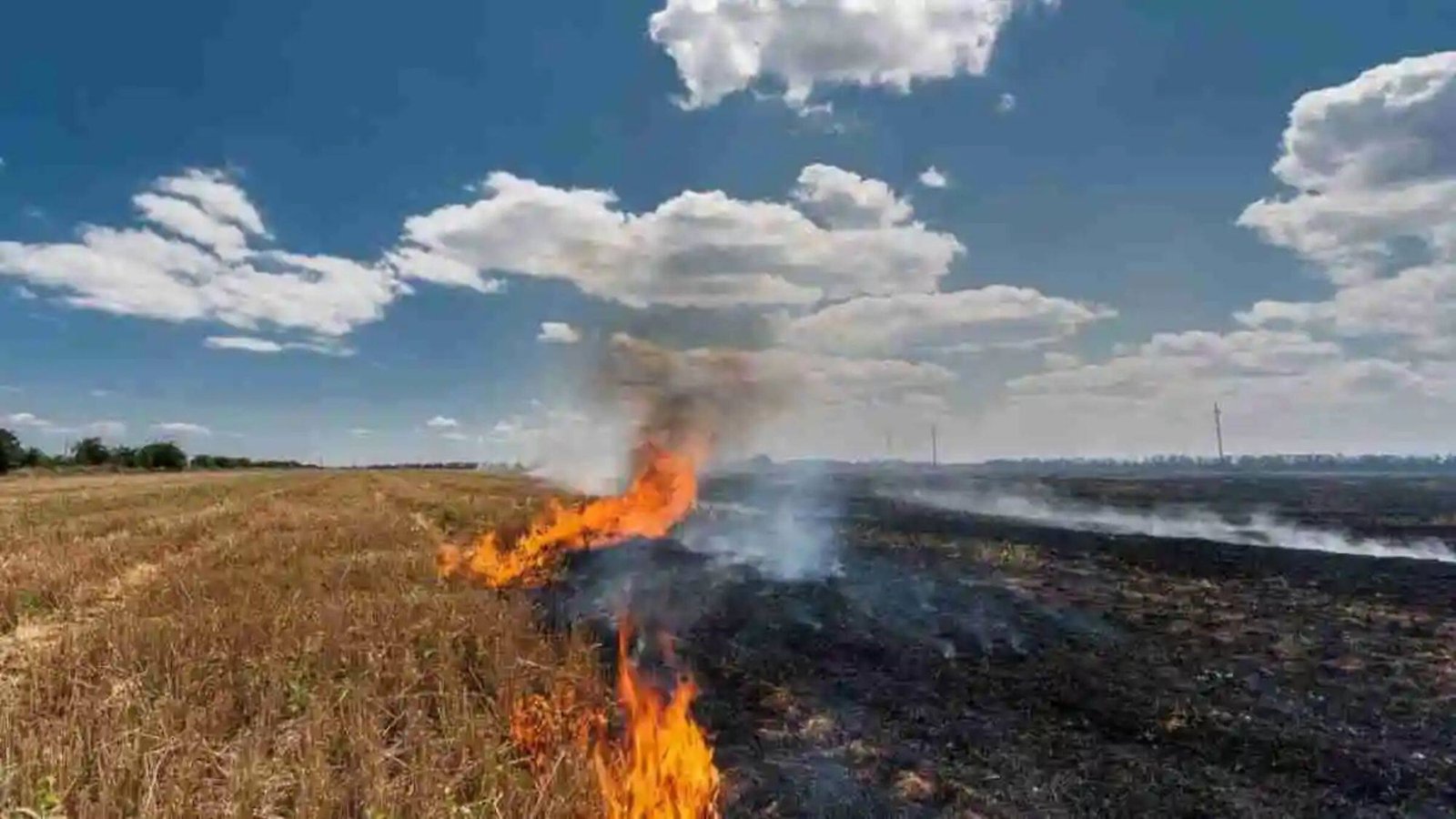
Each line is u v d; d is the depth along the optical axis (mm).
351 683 10836
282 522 32375
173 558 22609
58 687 10633
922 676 13141
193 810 7523
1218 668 13102
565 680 11602
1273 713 11094
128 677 10859
